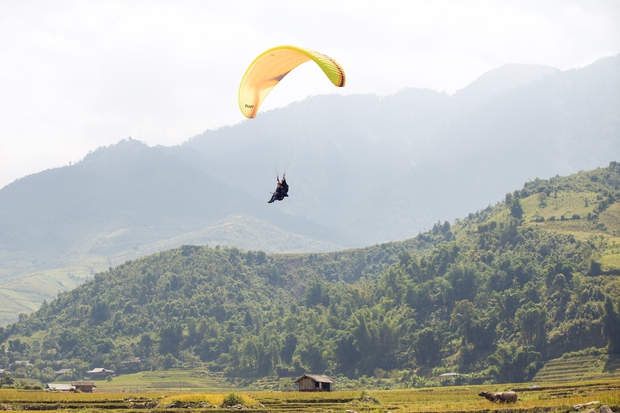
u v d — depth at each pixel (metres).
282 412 79.88
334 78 51.66
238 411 79.69
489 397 73.88
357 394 110.31
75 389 152.38
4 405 91.56
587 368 186.50
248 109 65.06
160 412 79.50
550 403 68.75
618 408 59.59
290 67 61.78
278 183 56.91
